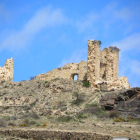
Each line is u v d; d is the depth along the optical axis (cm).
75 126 5481
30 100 7438
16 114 6681
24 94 7788
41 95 7681
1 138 5056
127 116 6097
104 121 5822
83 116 6159
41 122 5994
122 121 5794
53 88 7888
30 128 5466
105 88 7694
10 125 5856
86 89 7719
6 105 7338
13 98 7569
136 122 5659
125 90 6888
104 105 6650
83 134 4747
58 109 6794
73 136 4747
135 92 6688
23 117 6391
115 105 6600
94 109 6500
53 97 7469
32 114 6512
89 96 7306
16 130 5253
